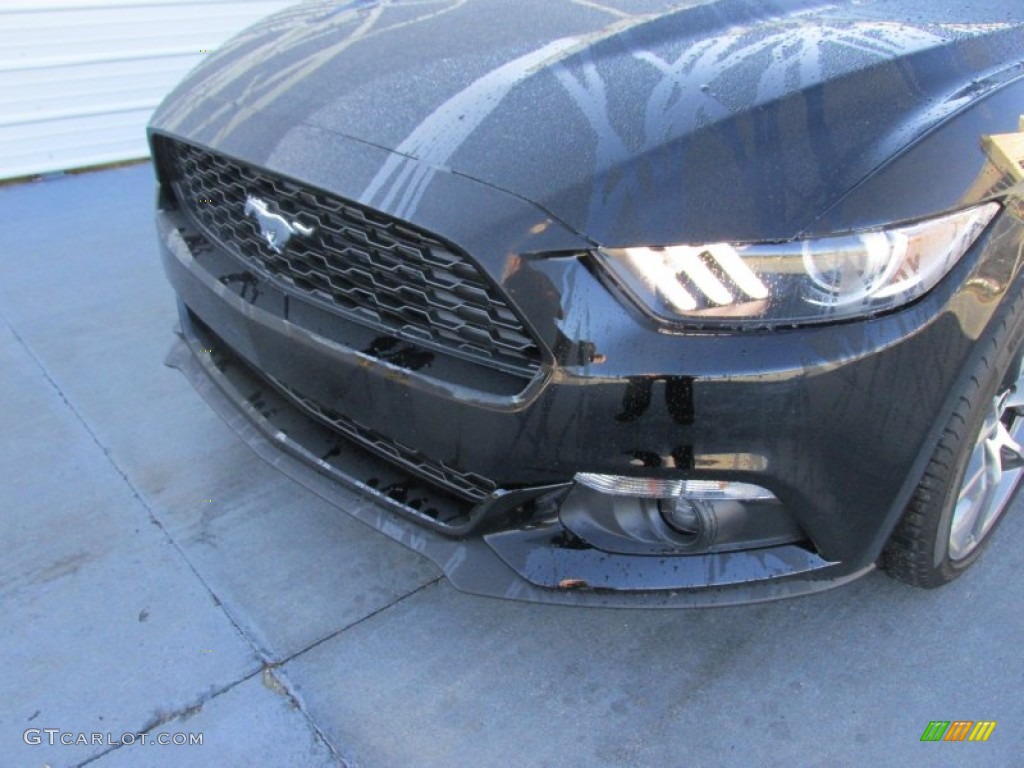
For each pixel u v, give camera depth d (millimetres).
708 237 1318
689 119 1455
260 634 1857
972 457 1752
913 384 1439
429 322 1499
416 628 1882
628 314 1325
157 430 2568
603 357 1327
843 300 1354
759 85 1535
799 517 1482
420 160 1497
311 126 1685
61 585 1978
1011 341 1615
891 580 1977
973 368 1536
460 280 1414
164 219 2227
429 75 1734
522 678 1760
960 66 1726
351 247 1566
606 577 1514
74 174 5020
